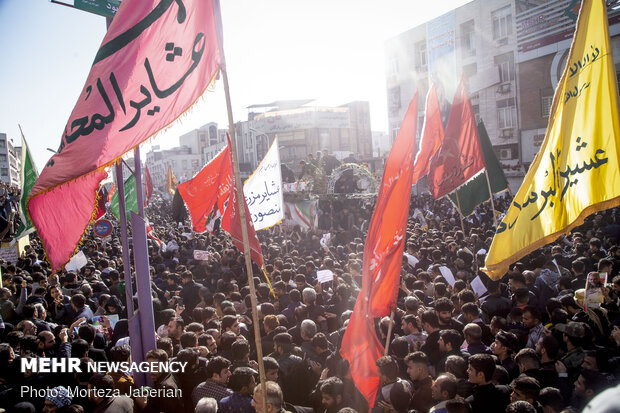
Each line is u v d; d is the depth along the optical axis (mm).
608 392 1149
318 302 8141
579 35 5113
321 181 19406
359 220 19219
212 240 18766
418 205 29734
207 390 4465
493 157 11055
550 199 5270
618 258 8438
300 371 5066
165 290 10141
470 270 9305
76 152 4066
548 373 4305
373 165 43969
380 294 4676
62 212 4285
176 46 4195
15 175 76500
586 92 5035
